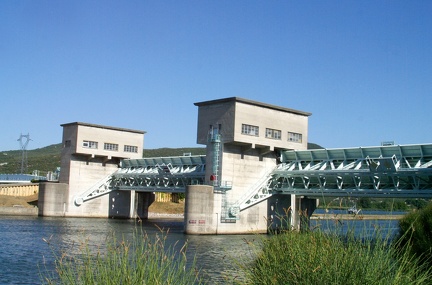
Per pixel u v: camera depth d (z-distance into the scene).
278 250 13.14
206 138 80.75
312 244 12.52
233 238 68.81
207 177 79.31
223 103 79.12
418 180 65.19
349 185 75.62
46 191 107.12
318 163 77.56
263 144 80.31
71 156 110.62
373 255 11.91
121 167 115.94
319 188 78.12
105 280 11.60
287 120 83.88
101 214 112.88
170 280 12.02
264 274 12.72
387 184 70.25
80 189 111.06
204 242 60.59
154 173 100.44
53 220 96.19
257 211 81.19
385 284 11.28
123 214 115.75
